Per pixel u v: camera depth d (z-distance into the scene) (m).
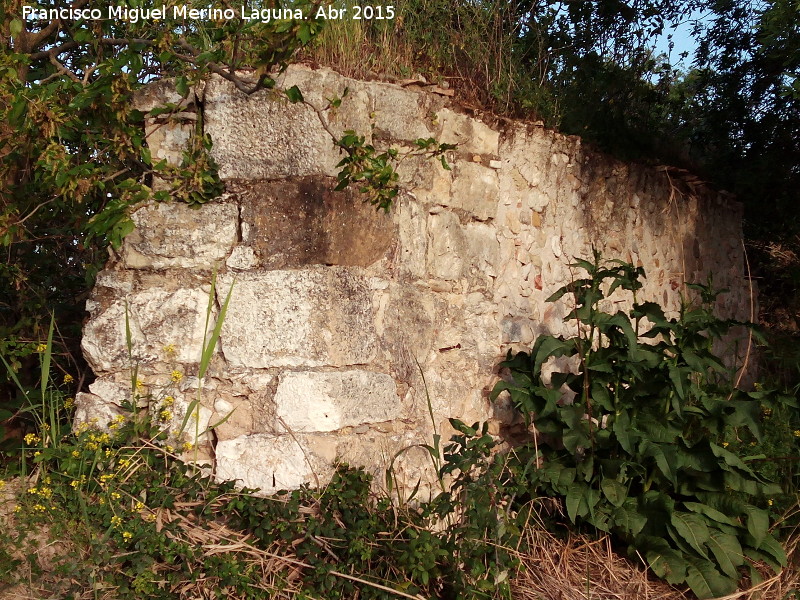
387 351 3.77
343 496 3.37
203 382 3.62
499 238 4.49
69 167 3.47
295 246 3.54
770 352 7.26
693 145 7.35
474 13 5.21
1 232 3.68
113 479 3.29
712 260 6.95
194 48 3.58
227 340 3.59
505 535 3.49
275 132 3.57
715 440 4.06
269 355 3.54
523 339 4.63
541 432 4.15
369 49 4.18
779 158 7.54
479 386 4.31
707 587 3.43
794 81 5.77
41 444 3.59
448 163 4.13
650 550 3.64
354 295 3.60
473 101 4.47
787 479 4.41
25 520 3.15
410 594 3.07
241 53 3.59
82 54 4.61
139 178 3.94
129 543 3.07
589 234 5.28
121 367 3.67
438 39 4.80
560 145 4.96
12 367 4.11
